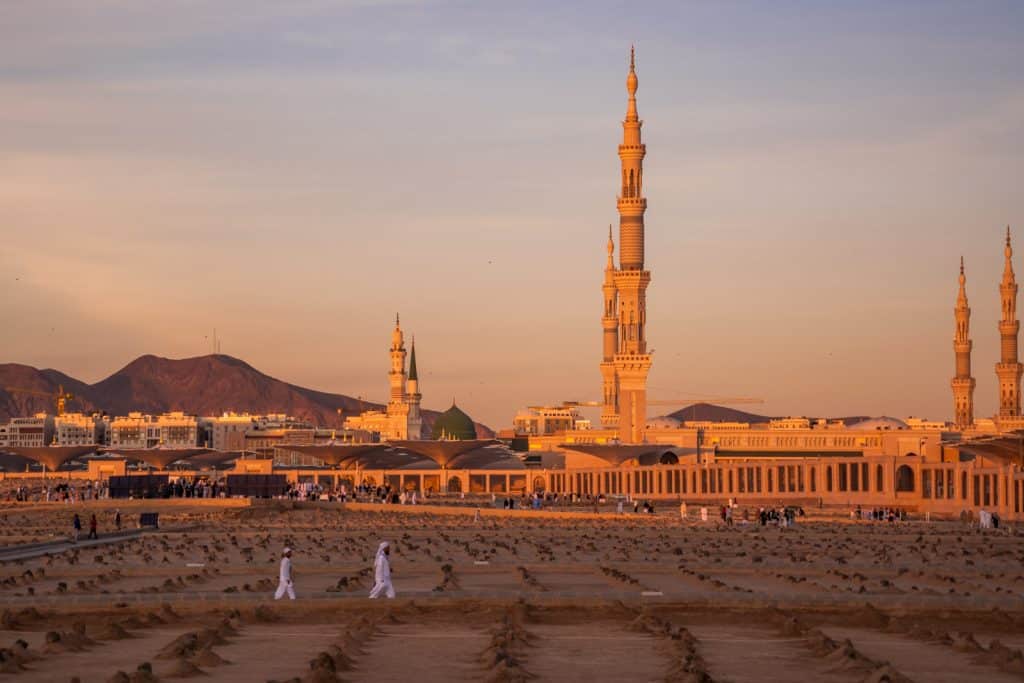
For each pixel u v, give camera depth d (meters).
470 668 53.91
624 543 135.88
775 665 55.50
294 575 100.56
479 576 99.31
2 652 55.28
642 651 59.03
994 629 69.12
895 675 49.97
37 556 119.94
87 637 62.69
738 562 109.12
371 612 72.19
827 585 91.06
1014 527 160.50
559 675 52.28
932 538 143.62
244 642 61.81
